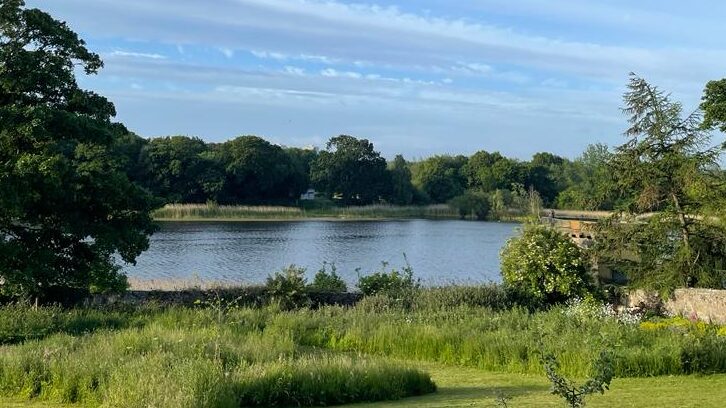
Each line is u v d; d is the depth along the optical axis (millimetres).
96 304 18047
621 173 21172
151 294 19266
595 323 13992
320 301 19859
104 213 19016
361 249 49719
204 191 88500
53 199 17891
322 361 10562
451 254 47438
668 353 11773
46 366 9914
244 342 12297
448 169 122250
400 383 10078
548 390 10070
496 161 119500
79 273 18109
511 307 18766
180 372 8875
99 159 19203
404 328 14656
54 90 18344
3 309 15336
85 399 9148
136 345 11148
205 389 8578
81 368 9680
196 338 11734
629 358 11570
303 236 60406
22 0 17734
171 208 79875
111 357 10211
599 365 5824
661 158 20844
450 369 12742
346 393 9680
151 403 7996
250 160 94000
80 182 18250
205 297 19250
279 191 104000
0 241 17234
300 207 99875
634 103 20938
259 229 67562
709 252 20391
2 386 9711
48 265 17547
